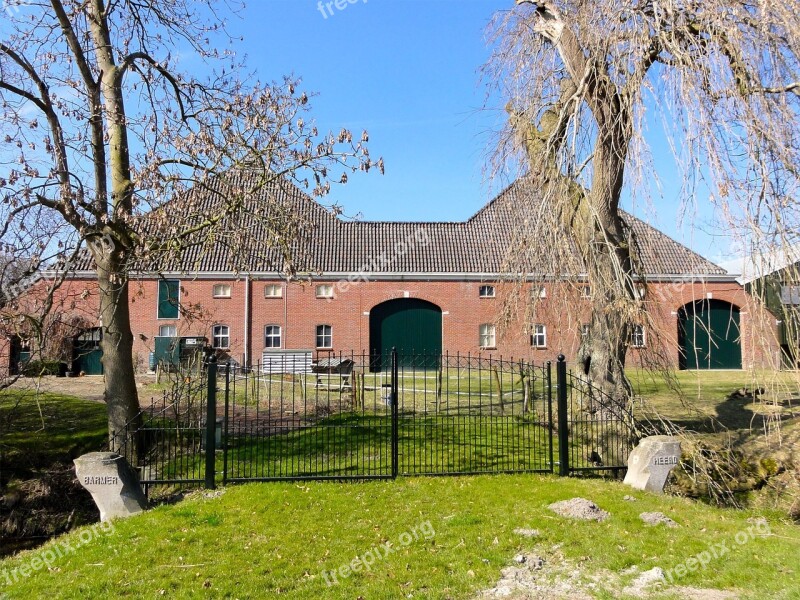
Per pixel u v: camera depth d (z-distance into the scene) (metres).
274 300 24.72
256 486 7.56
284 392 15.77
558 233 8.77
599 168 9.04
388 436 10.34
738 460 9.06
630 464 7.78
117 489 6.76
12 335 9.02
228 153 9.35
